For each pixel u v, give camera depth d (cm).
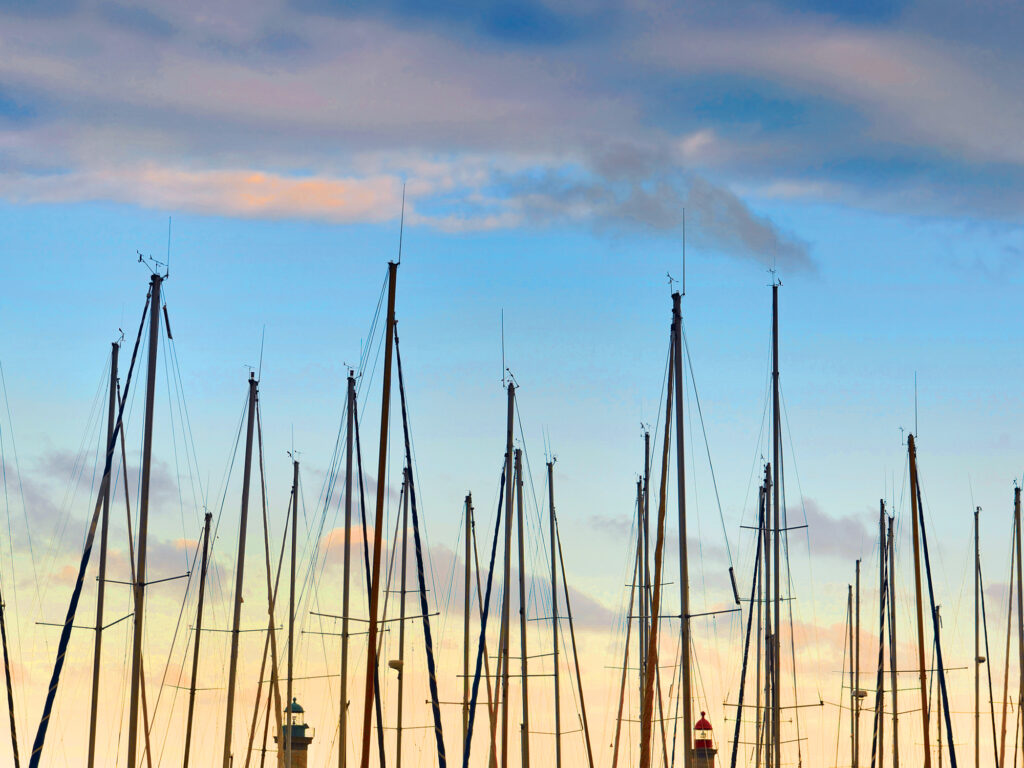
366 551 4944
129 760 4053
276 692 5359
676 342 4200
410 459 4297
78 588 4219
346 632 5038
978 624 6425
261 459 5322
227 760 4950
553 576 5834
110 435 4703
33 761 4062
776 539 4844
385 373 3803
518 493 5519
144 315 4259
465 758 4847
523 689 5416
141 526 4150
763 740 6247
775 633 4838
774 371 4906
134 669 4094
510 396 5309
